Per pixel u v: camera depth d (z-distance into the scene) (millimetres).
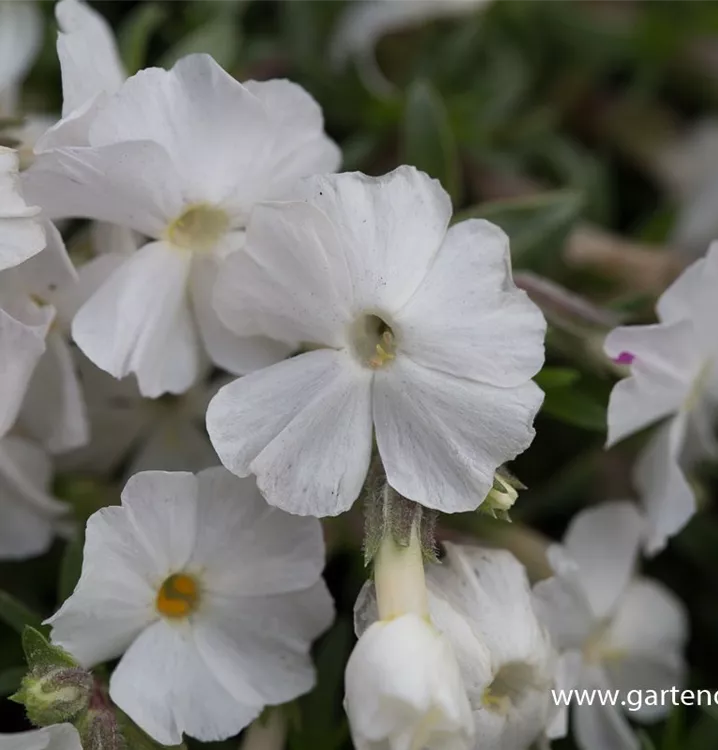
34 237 185
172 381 192
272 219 186
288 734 198
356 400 189
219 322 192
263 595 191
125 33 219
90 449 205
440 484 187
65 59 188
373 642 181
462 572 191
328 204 186
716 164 236
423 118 209
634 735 211
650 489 203
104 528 186
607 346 196
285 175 192
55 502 201
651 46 241
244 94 188
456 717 178
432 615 186
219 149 189
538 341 186
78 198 188
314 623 192
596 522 204
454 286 187
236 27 230
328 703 197
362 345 190
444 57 231
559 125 243
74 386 195
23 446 199
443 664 180
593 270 221
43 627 193
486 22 234
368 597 187
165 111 187
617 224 240
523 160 235
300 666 192
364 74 227
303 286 188
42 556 208
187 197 189
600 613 204
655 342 196
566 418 200
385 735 179
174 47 223
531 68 240
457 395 186
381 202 187
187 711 188
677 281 198
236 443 187
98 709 187
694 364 200
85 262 198
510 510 208
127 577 188
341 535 200
